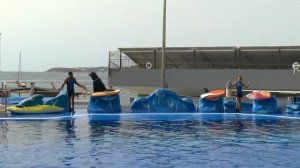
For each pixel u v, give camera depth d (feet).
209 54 118.42
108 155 32.86
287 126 52.49
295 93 108.58
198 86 114.42
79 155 32.81
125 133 45.42
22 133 45.14
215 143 38.86
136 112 71.05
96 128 49.80
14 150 34.78
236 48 114.21
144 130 48.14
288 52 110.73
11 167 28.53
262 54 114.32
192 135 44.09
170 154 33.37
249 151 34.76
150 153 33.81
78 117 62.75
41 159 31.19
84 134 44.52
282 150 35.22
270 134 45.01
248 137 42.68
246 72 111.24
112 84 119.44
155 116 64.95
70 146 36.86
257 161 30.68
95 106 70.44
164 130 48.08
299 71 107.86
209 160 31.09
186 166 29.07
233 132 46.50
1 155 32.63
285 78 108.88
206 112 72.13
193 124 54.60
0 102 84.23
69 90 69.10
